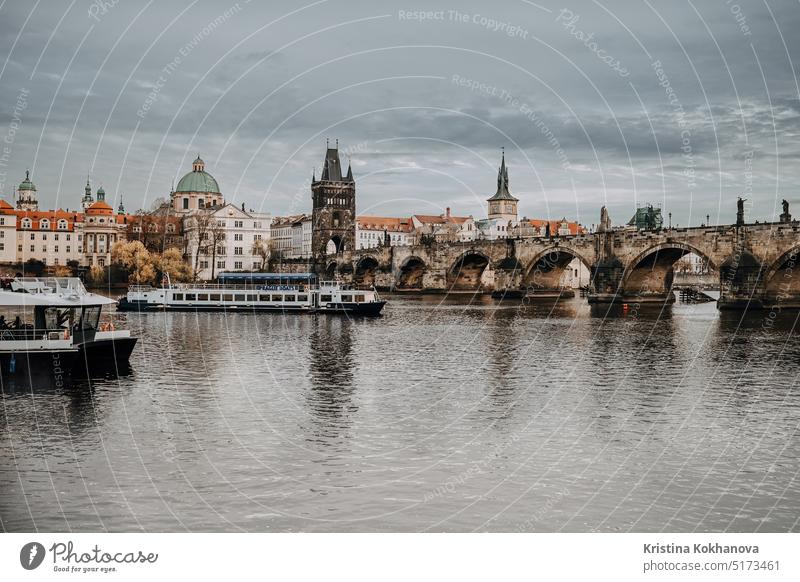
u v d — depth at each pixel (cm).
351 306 13812
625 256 16975
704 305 16612
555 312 14112
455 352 7900
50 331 5894
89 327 6266
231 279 17012
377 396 5416
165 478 3538
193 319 12325
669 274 17538
